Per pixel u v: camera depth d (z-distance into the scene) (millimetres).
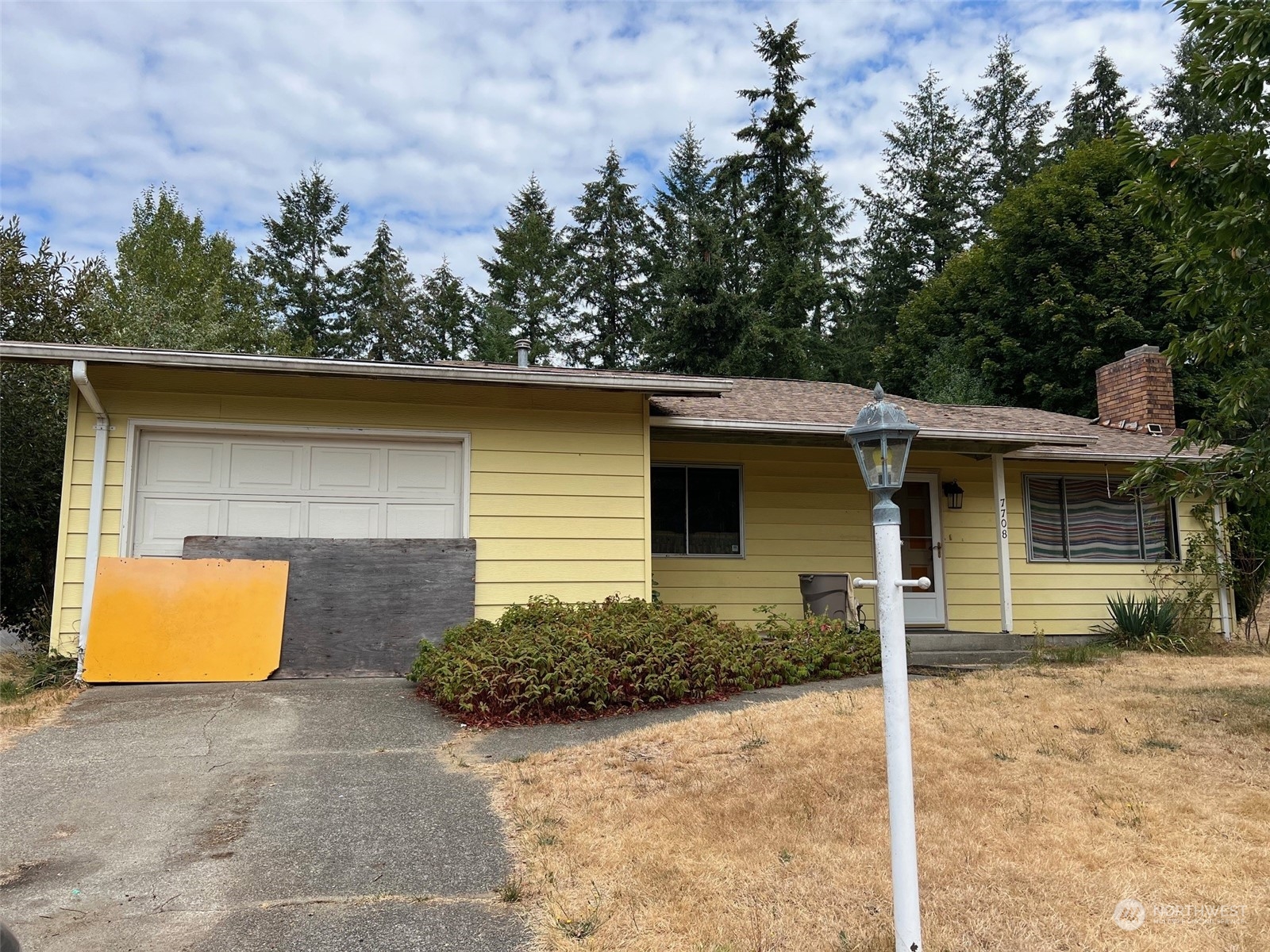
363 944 3035
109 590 7465
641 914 3234
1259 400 6125
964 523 12016
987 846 3842
